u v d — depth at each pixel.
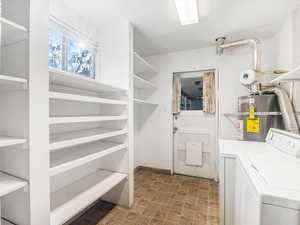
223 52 2.60
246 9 1.66
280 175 0.79
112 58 1.95
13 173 0.99
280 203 0.60
